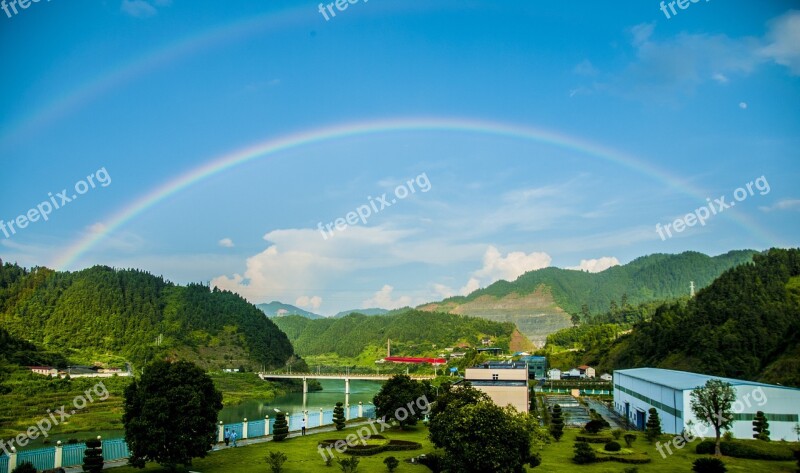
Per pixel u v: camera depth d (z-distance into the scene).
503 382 124.06
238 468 72.88
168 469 70.62
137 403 67.00
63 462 71.44
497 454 60.53
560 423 101.56
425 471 74.62
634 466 76.44
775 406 99.31
